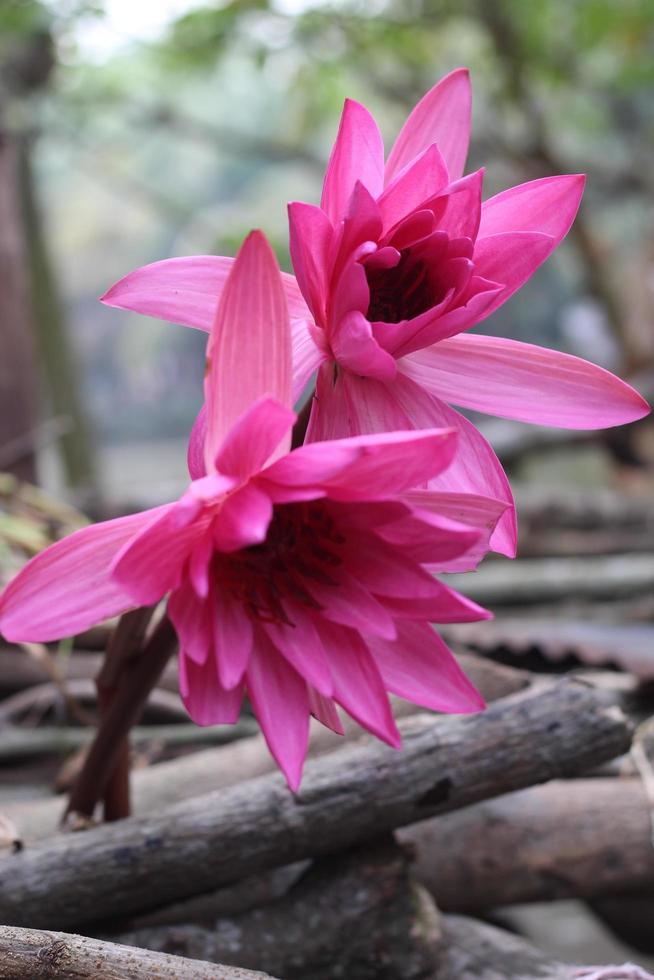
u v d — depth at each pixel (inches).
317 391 21.7
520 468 92.0
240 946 25.6
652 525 67.3
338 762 25.6
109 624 40.0
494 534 22.1
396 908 26.0
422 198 21.5
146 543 19.7
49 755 38.5
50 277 87.0
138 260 367.2
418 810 25.5
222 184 338.6
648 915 33.7
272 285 20.5
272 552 21.0
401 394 21.9
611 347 127.6
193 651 20.3
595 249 123.2
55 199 358.0
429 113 23.0
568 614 51.8
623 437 86.7
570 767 25.7
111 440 393.1
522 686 29.0
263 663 21.1
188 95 236.7
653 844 29.5
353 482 20.3
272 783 25.5
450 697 21.3
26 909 24.3
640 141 136.2
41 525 41.0
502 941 27.7
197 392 398.6
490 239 21.7
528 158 115.3
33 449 51.8
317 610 20.7
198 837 24.9
